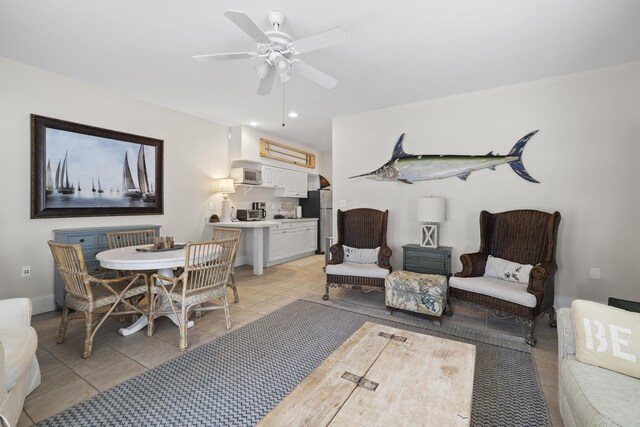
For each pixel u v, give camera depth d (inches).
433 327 105.7
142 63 109.7
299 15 80.7
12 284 111.1
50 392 67.7
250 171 198.4
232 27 87.0
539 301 92.5
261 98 145.0
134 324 101.5
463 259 117.6
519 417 60.3
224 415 61.2
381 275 124.1
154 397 66.5
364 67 111.8
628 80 108.0
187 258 89.1
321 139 234.8
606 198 111.9
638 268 107.4
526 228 116.6
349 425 39.4
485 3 75.7
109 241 119.8
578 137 116.2
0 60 106.3
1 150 107.7
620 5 75.5
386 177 159.5
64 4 76.3
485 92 133.6
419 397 45.3
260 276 179.8
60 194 121.5
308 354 86.0
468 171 137.9
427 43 95.0
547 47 97.0
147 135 151.3
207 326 105.8
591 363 52.1
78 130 126.1
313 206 271.9
